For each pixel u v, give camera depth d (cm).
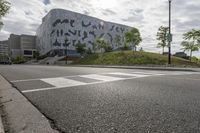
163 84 726
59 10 9669
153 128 286
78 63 6375
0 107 448
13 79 1022
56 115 365
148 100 466
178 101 450
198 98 479
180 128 284
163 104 425
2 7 1366
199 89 606
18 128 302
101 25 11656
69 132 280
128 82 798
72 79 930
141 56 5222
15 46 14650
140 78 945
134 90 608
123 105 424
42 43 11962
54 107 423
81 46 8500
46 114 373
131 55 5491
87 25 10788
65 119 340
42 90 643
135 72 1409
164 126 293
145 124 304
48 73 1367
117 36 9431
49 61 8775
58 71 1584
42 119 345
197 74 1199
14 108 432
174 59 4925
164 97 496
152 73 1295
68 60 8694
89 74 1218
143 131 276
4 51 15188
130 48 7612
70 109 404
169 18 2608
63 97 523
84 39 10625
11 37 14525
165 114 353
